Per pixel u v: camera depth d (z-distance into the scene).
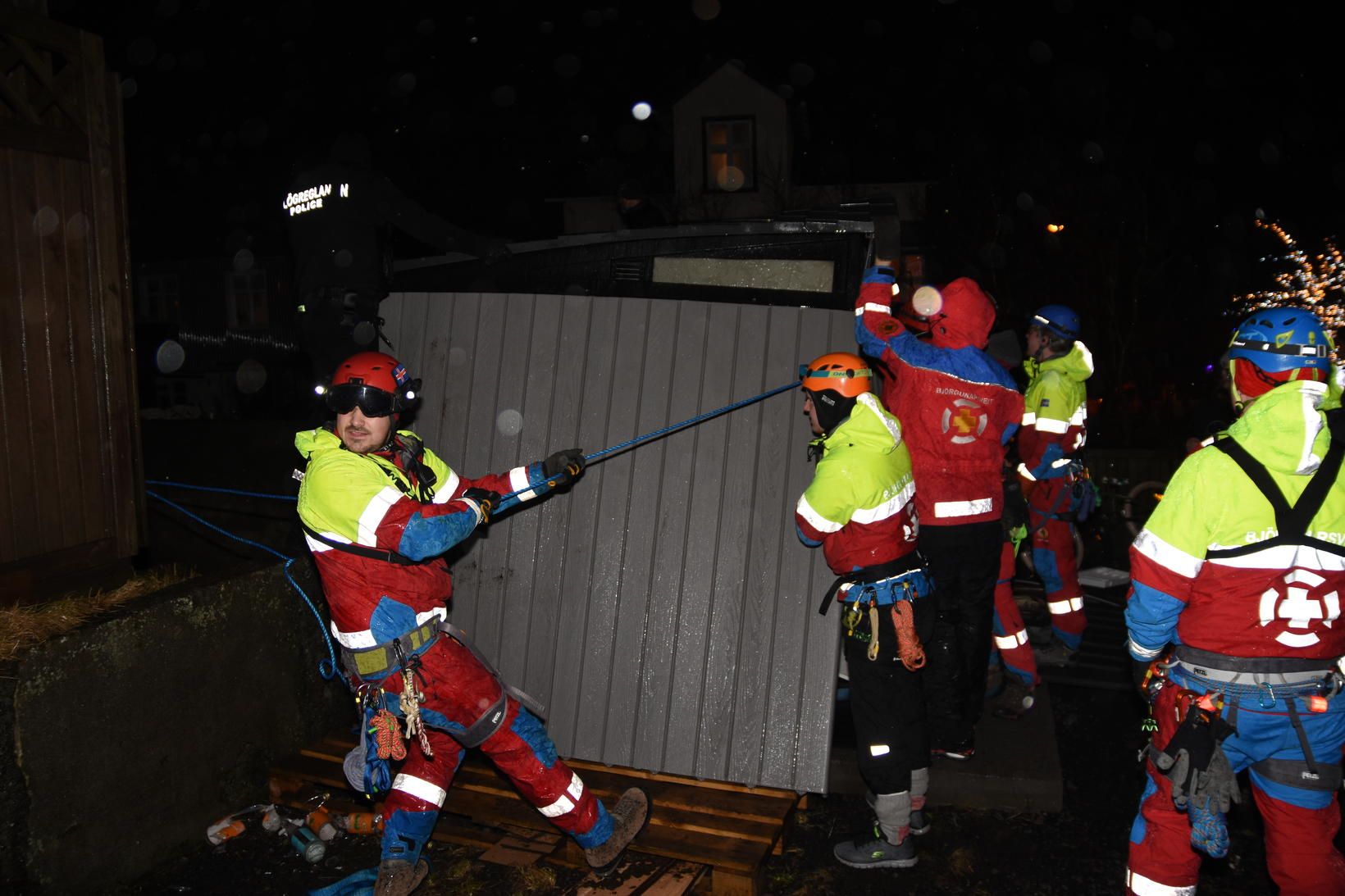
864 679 3.45
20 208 3.67
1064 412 4.68
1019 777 3.89
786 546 3.93
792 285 4.71
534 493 3.53
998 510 3.93
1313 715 2.50
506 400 4.34
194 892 3.48
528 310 4.36
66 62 3.89
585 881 3.40
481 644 4.25
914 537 3.53
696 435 4.08
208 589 3.77
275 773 3.97
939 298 3.93
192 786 3.71
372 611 3.03
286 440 7.20
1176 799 2.57
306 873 3.59
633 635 4.05
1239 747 2.59
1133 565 2.66
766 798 3.74
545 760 3.22
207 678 3.75
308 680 4.22
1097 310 13.50
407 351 4.53
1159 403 12.52
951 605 3.89
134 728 3.48
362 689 3.12
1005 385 3.93
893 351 3.91
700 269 4.82
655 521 4.09
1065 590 5.09
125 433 4.09
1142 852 2.74
